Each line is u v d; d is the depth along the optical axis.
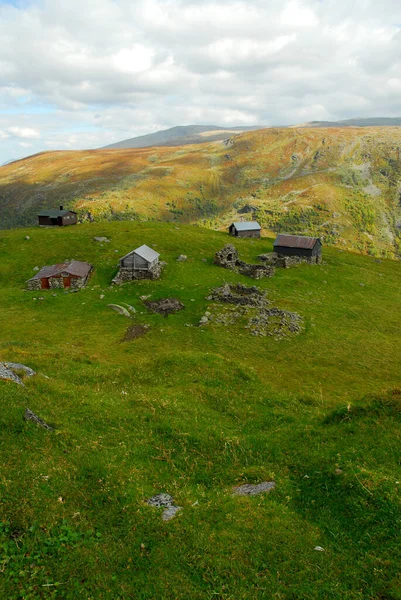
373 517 14.60
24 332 57.53
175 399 27.31
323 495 16.45
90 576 12.22
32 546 12.82
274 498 16.59
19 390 23.73
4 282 86.06
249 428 24.44
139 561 12.93
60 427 20.72
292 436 22.23
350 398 39.28
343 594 11.78
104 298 74.12
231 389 30.94
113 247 103.69
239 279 88.00
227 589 12.02
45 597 11.27
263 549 13.56
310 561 13.05
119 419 23.02
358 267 114.50
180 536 13.98
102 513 14.90
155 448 20.34
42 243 106.75
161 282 82.44
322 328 64.19
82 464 17.62
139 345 53.06
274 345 55.81
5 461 16.53
